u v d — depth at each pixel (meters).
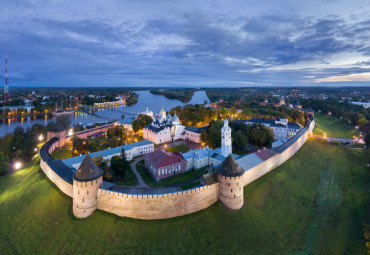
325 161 124.81
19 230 67.75
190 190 68.62
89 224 64.38
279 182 94.62
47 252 60.09
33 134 150.62
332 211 82.31
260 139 138.88
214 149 124.38
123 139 150.12
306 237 70.06
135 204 65.94
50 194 77.69
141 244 60.38
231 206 71.75
